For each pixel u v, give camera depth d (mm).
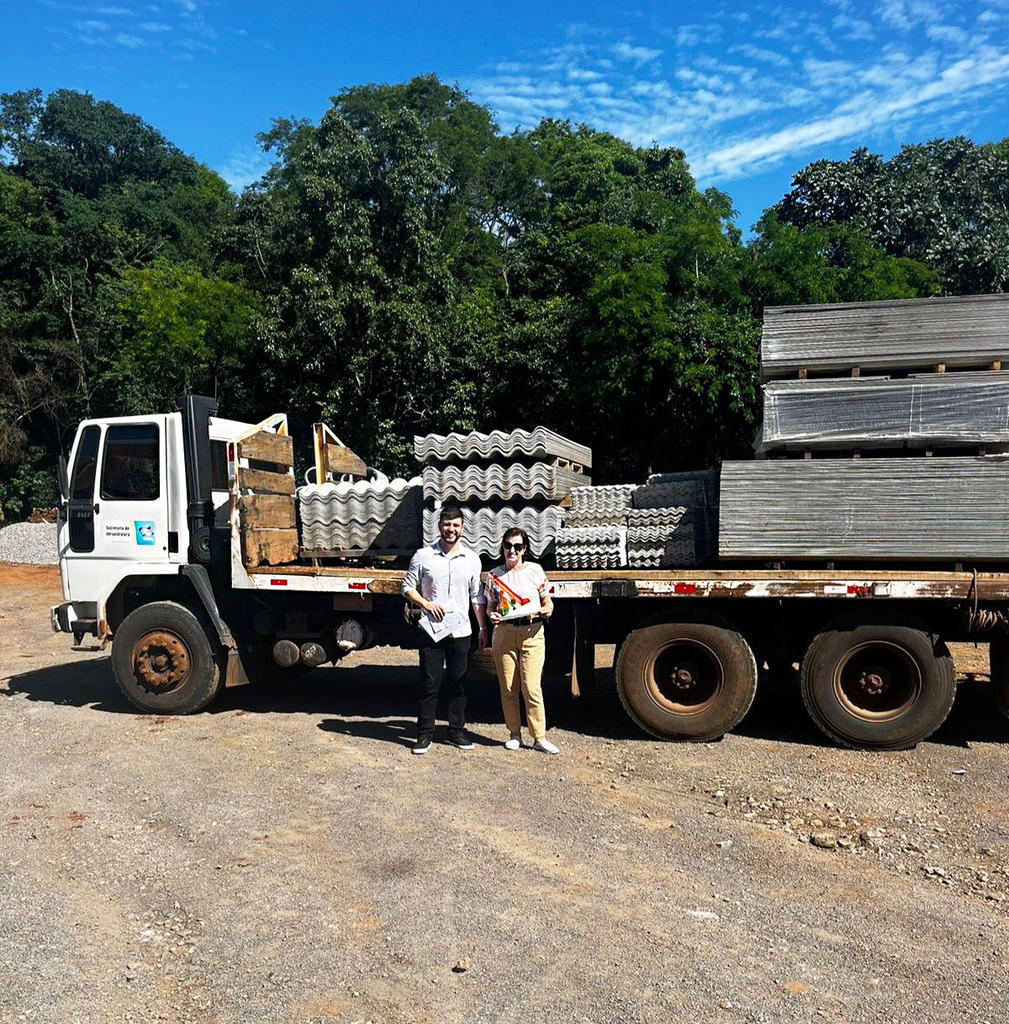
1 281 35719
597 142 40062
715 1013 3287
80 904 4277
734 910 4156
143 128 47656
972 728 7508
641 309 18344
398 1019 3266
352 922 4043
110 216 37688
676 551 7168
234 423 8906
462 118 39312
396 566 8297
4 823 5418
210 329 26328
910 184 23125
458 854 4836
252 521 7820
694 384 17766
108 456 8523
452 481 7410
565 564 7270
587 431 21688
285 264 27578
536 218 36656
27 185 36844
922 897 4309
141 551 8391
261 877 4562
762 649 7258
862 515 6570
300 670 9719
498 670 6914
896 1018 3262
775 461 6727
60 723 7961
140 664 8250
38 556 24219
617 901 4250
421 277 22375
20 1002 3396
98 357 33969
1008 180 25172
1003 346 6465
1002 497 6336
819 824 5316
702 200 29516
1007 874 4586
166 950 3809
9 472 34688
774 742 7156
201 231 42000
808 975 3564
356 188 21906
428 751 6906
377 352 21359
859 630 6824
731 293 19203
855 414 6625
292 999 3408
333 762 6633
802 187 23672
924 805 5629
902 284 18969
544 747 6855
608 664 10477
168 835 5184
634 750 6930
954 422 6457
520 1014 3285
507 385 22281
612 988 3459
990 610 6562
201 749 7047
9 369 33844
